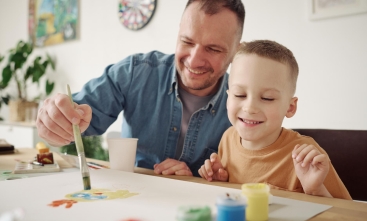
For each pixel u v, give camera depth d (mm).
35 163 889
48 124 780
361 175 938
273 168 850
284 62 799
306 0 1569
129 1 2299
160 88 1136
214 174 895
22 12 3199
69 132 767
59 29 2812
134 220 438
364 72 1440
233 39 1029
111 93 1105
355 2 1439
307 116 1608
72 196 558
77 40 2678
